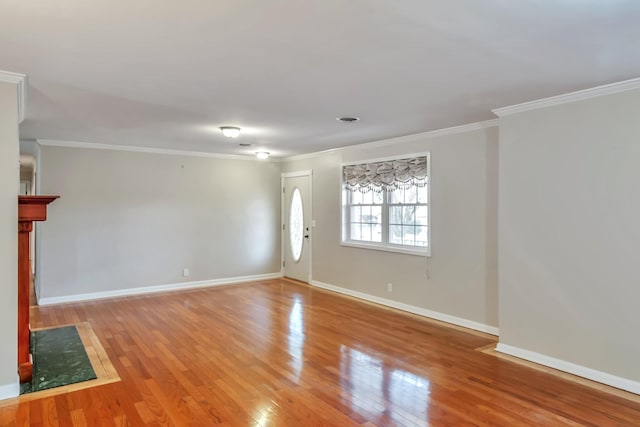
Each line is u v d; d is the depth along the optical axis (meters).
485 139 4.59
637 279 3.12
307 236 7.49
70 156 6.07
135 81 3.07
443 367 3.63
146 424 2.67
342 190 6.62
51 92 3.36
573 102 3.46
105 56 2.55
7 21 2.06
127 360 3.77
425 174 5.28
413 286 5.44
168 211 6.89
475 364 3.70
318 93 3.38
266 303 5.98
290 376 3.43
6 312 3.02
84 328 4.76
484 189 4.60
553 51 2.47
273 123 4.59
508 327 3.94
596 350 3.35
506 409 2.88
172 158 6.92
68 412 2.82
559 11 1.94
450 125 4.72
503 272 3.97
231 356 3.88
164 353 3.95
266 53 2.50
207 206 7.28
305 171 7.46
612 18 2.02
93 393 3.11
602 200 3.30
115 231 6.43
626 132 3.17
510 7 1.91
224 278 7.48
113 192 6.41
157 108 3.90
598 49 2.44
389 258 5.79
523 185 3.82
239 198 7.64
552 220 3.62
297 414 2.80
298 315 5.32
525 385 3.27
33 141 5.98
